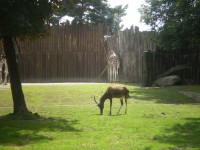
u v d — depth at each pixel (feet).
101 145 36.76
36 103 74.64
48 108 66.33
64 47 132.87
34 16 51.13
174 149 35.50
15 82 54.60
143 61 111.65
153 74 112.98
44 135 41.88
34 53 131.85
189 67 115.03
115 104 70.90
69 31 132.98
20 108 54.49
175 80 108.37
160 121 50.62
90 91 90.99
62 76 132.67
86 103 74.18
